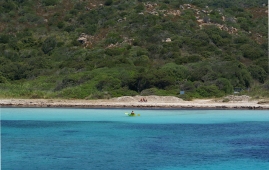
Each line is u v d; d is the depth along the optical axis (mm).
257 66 86250
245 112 57688
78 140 39562
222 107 60812
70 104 63062
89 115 55156
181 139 39969
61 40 108125
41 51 103125
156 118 52562
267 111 58719
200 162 31703
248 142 38750
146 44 101188
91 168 30000
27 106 63469
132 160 32188
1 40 109250
